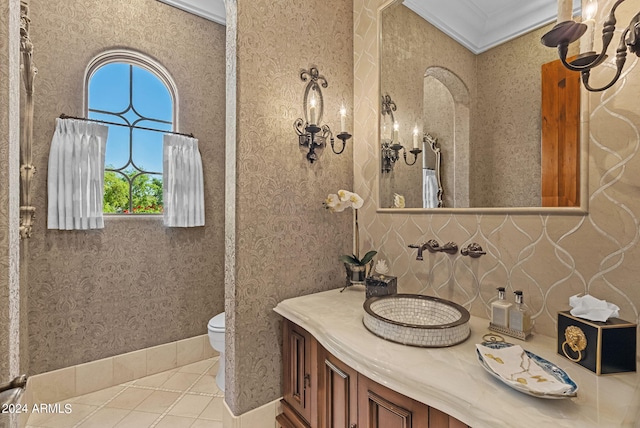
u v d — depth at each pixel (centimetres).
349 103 185
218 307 266
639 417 62
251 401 150
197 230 256
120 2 221
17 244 81
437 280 142
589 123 97
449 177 138
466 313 110
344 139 167
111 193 224
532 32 112
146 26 232
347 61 185
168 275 241
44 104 191
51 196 190
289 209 160
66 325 200
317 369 129
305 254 167
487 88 125
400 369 86
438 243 141
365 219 179
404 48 157
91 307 209
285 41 158
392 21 164
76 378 203
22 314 177
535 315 110
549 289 106
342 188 183
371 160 175
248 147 145
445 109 139
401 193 158
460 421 73
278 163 156
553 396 67
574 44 102
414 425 86
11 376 71
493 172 123
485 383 78
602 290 94
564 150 104
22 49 154
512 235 116
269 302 154
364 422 103
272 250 155
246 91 144
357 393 106
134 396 205
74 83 203
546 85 108
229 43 147
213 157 264
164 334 240
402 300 134
